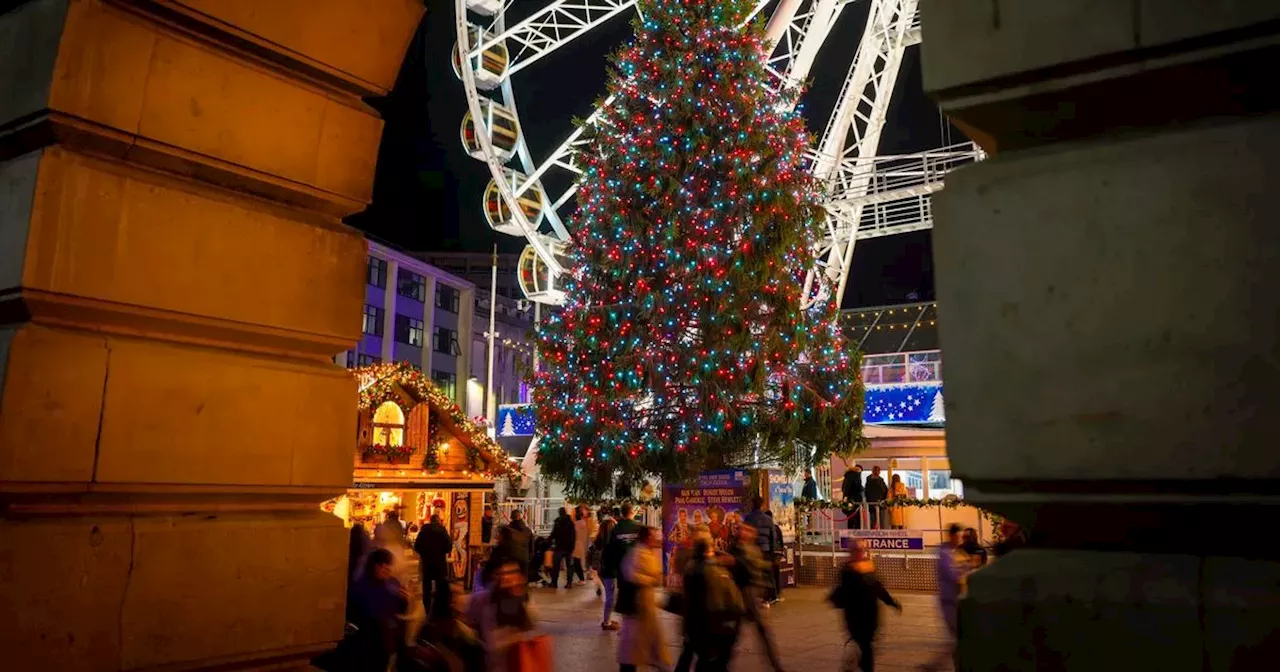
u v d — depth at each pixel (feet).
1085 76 6.12
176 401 8.47
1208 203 5.49
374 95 10.71
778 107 77.71
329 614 9.68
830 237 101.14
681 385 71.15
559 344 76.33
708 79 72.49
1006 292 6.08
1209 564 5.51
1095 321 5.74
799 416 69.67
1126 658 5.51
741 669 34.35
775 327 70.79
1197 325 5.42
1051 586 5.89
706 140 71.00
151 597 8.14
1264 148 5.38
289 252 9.64
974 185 6.34
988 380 6.07
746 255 69.67
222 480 8.77
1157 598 5.49
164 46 8.64
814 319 73.51
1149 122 6.16
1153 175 5.68
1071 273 5.86
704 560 26.09
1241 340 5.28
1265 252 5.29
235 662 8.77
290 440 9.45
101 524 7.95
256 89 9.41
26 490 7.48
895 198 101.65
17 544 7.36
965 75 6.48
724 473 60.64
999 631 5.98
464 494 61.72
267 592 9.07
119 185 8.27
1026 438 5.88
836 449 73.10
